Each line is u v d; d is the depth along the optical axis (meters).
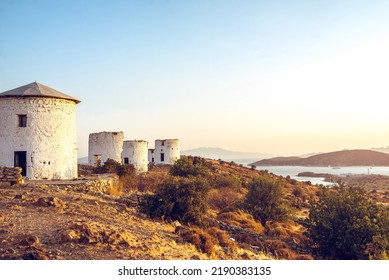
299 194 51.34
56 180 23.11
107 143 42.59
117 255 8.83
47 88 26.25
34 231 10.11
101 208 15.19
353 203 18.72
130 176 33.03
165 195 18.05
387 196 60.06
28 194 15.67
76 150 27.03
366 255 16.48
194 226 16.73
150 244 10.37
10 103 24.20
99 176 27.52
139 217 16.02
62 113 25.41
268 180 27.45
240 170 80.81
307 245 19.78
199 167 34.41
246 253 13.61
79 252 8.67
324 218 18.47
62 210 13.20
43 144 24.39
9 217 11.49
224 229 19.36
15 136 24.09
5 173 18.69
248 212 26.00
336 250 17.70
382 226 17.17
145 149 50.00
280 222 25.66
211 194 30.89
